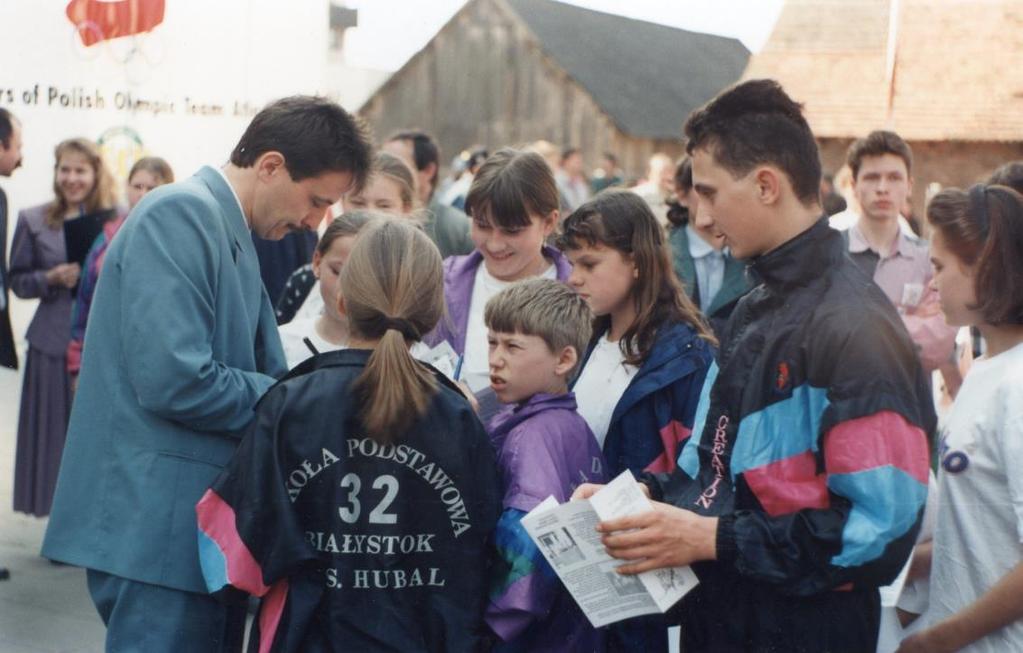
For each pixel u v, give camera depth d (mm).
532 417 2631
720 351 2273
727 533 2117
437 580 2393
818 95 14484
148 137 5117
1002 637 2254
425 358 3094
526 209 3428
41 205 5512
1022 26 11203
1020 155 11203
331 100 2820
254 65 5051
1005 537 2258
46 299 5547
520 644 2545
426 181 6605
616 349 3035
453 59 19297
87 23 4992
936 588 2391
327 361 2426
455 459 2393
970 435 2314
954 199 2355
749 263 2266
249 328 2764
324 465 2346
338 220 3516
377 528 2359
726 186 2195
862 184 4602
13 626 4598
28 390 5582
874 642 2191
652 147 21750
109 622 2727
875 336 2049
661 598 2186
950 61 11367
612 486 2197
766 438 2129
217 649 2740
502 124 20078
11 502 6266
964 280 2344
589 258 2971
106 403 2670
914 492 2021
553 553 2275
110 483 2654
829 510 2059
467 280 3609
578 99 21188
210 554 2367
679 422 2832
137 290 2559
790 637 2146
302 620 2332
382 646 2350
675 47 24531
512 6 20828
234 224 2729
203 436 2650
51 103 5188
